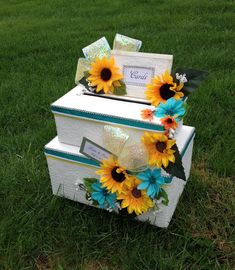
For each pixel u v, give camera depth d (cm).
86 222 179
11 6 606
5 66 352
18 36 437
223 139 225
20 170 209
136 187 161
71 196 187
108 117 158
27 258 167
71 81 303
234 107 260
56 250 169
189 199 190
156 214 169
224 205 186
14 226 176
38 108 272
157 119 152
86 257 166
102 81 168
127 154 157
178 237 170
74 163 174
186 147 175
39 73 332
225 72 310
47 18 518
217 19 440
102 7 537
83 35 424
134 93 170
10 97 292
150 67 163
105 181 162
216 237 172
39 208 187
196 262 159
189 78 154
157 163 150
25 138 237
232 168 207
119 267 162
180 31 408
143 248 166
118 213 177
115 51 167
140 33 410
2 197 196
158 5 520
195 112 249
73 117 166
